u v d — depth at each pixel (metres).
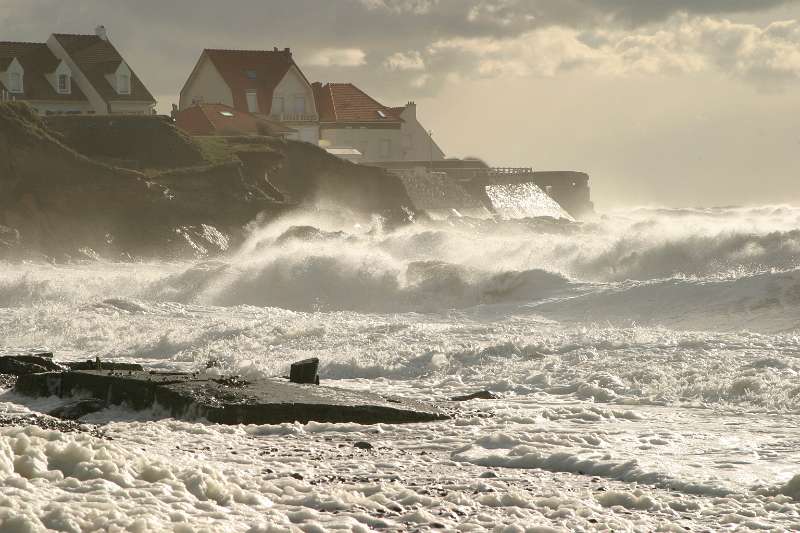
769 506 27.70
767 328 83.62
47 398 51.75
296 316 100.69
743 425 42.56
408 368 63.41
